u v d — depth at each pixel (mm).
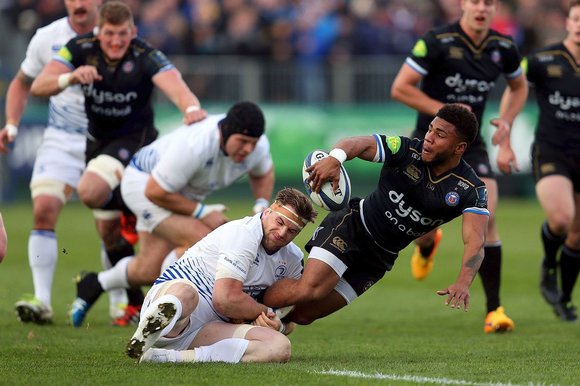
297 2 76500
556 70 34812
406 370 22766
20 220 62969
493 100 74625
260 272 24172
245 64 74812
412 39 77562
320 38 75562
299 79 75375
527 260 51375
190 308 22797
